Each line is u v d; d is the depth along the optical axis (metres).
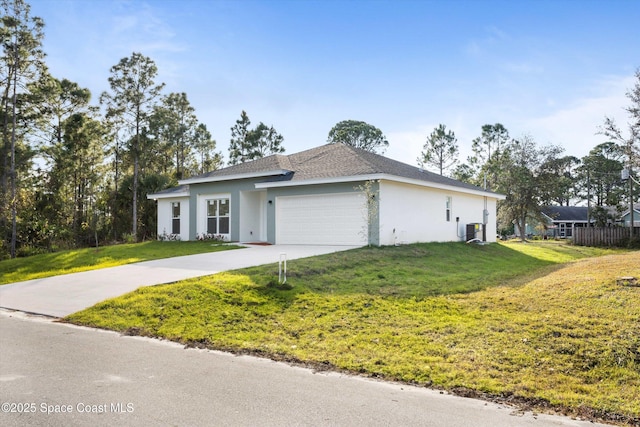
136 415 3.93
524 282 9.89
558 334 6.08
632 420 3.97
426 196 18.89
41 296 10.23
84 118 29.95
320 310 7.99
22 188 27.44
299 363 5.63
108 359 5.74
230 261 13.16
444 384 4.82
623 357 5.29
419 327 6.84
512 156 34.12
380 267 11.95
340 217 16.70
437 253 15.84
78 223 29.77
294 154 22.73
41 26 25.27
